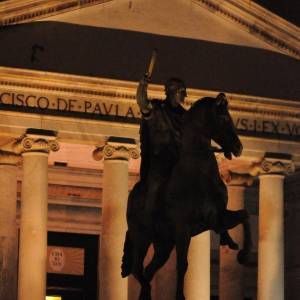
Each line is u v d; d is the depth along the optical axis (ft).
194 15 234.99
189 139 104.99
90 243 267.18
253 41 238.68
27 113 221.46
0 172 230.07
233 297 249.75
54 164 260.42
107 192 224.94
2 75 220.02
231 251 249.34
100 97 225.76
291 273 275.18
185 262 101.71
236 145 104.12
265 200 238.07
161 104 107.24
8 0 220.64
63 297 263.70
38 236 219.61
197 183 104.12
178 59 232.32
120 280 221.87
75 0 226.38
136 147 226.58
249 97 234.79
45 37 224.33
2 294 228.02
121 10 230.68
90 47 226.99
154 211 105.09
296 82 240.32
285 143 238.48
